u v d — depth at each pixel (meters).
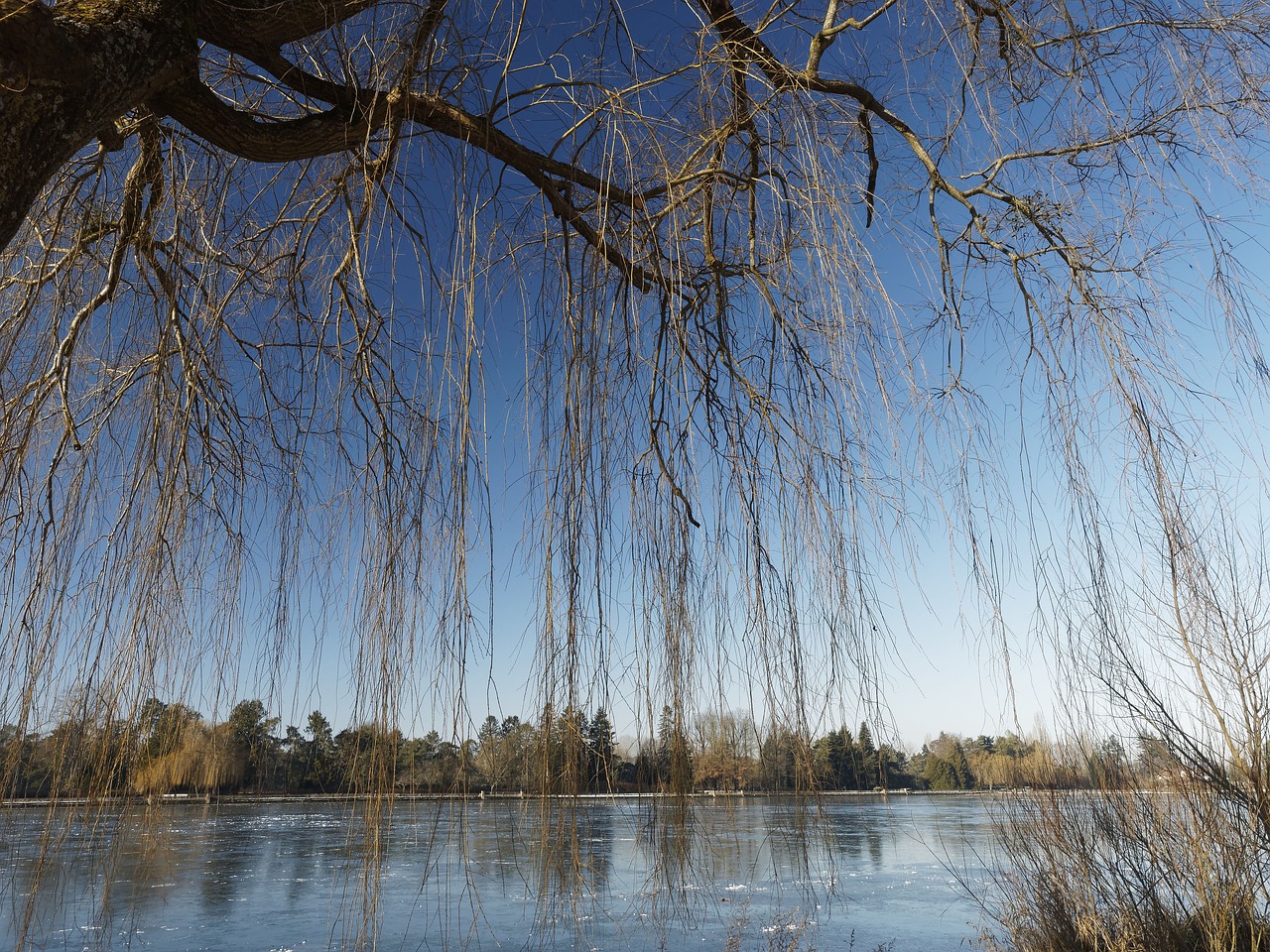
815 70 2.75
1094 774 4.98
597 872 1.92
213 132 2.14
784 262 2.50
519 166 2.43
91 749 2.59
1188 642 2.17
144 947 10.09
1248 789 4.07
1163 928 4.58
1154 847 4.70
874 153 3.07
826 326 2.29
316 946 10.11
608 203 2.49
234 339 3.23
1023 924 5.63
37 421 2.60
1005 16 2.59
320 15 2.20
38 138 1.54
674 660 2.10
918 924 10.93
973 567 2.20
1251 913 4.21
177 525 2.90
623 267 2.53
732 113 2.60
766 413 2.27
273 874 16.25
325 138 2.35
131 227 2.59
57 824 2.51
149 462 2.83
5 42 1.50
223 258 3.22
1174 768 4.54
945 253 2.85
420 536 2.29
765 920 8.69
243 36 2.15
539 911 1.85
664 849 1.96
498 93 2.25
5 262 2.80
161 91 2.01
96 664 2.62
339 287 2.94
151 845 2.64
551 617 1.95
